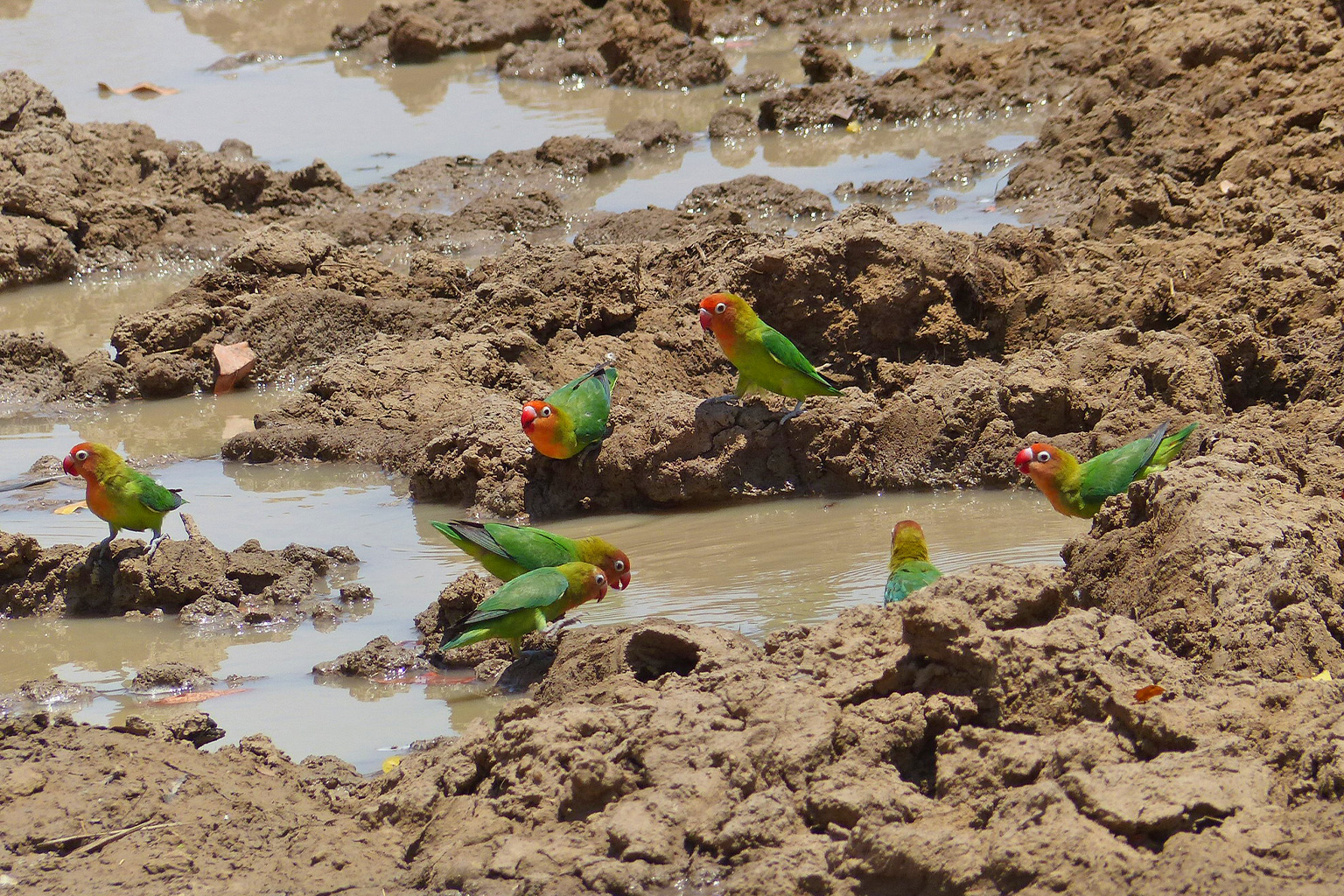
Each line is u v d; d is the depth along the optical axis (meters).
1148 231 19.30
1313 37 24.27
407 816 8.62
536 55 35.19
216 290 21.14
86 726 9.86
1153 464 12.62
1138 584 9.99
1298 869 6.84
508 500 14.90
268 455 16.80
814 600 12.15
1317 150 20.75
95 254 24.88
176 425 18.23
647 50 33.91
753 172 26.73
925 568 10.59
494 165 27.56
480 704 10.74
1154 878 6.93
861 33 36.41
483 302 19.36
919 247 17.08
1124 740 7.88
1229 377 15.46
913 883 7.28
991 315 17.11
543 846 7.94
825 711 8.28
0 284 23.89
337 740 10.24
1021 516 14.07
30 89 27.80
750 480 15.12
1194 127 23.22
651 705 8.64
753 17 38.38
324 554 13.49
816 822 7.84
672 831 7.88
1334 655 8.88
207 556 13.02
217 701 10.99
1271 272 16.61
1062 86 29.61
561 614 11.22
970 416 15.24
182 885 7.95
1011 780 7.71
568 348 17.89
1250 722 7.88
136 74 36.44
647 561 13.45
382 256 24.02
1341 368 14.99
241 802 8.86
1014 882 7.08
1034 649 8.38
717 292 17.69
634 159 28.19
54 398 19.06
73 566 12.97
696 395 17.02
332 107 33.06
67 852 8.35
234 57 37.50
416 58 36.91
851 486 15.11
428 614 11.95
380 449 16.61
